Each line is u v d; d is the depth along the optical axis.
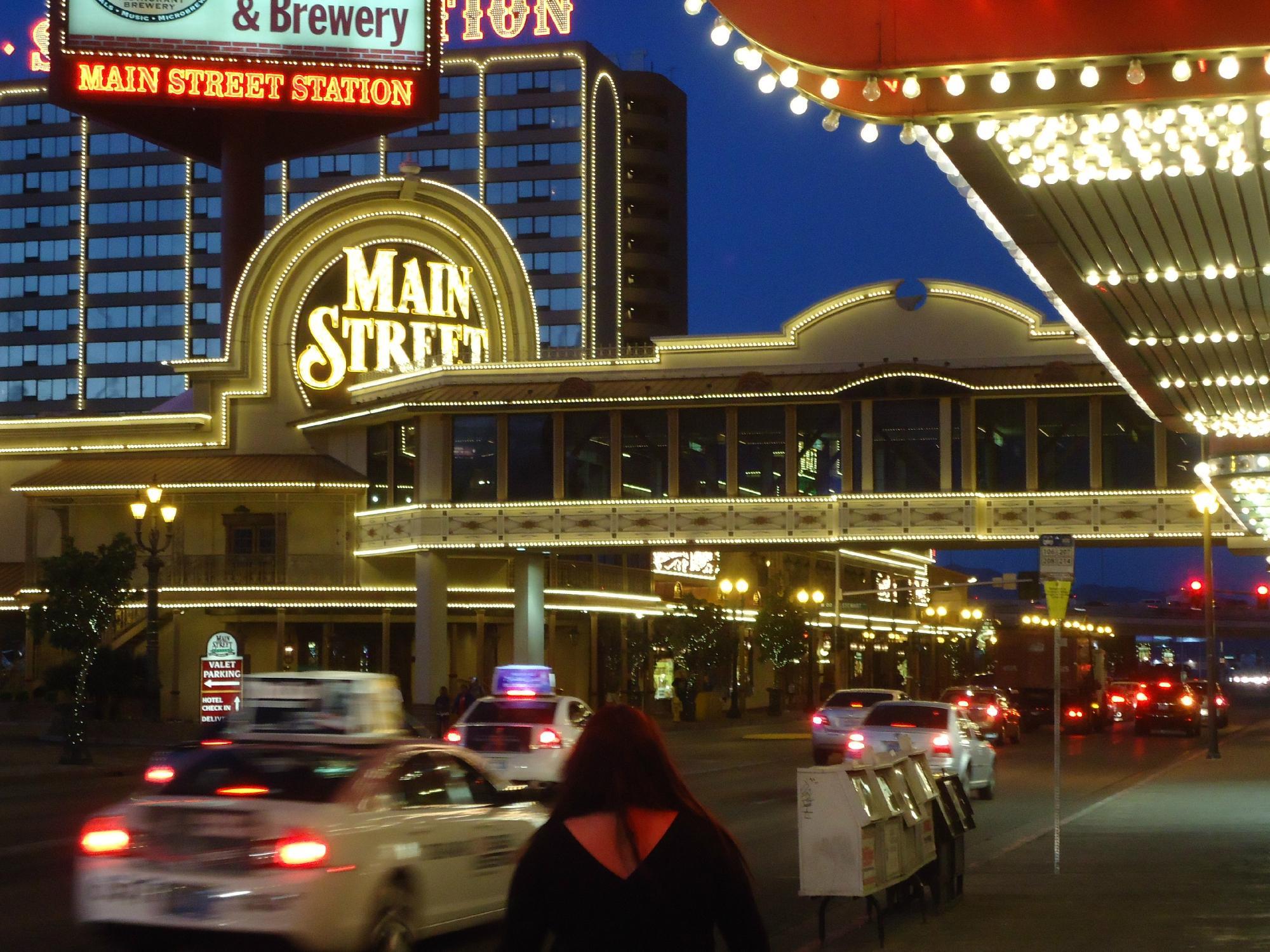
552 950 4.87
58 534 60.31
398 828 11.47
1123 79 9.67
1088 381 44.53
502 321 59.62
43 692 53.69
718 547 48.31
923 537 45.66
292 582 55.19
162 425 59.22
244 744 11.94
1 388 132.62
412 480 52.56
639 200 132.12
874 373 45.81
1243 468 25.64
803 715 78.12
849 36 9.32
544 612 57.81
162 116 69.88
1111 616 139.50
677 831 4.76
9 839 20.91
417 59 66.19
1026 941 12.25
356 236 58.91
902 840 13.23
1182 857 17.48
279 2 65.56
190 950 11.02
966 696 46.97
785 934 13.25
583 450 49.28
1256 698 153.50
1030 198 12.28
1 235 133.62
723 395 47.25
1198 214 12.70
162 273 131.62
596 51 129.12
